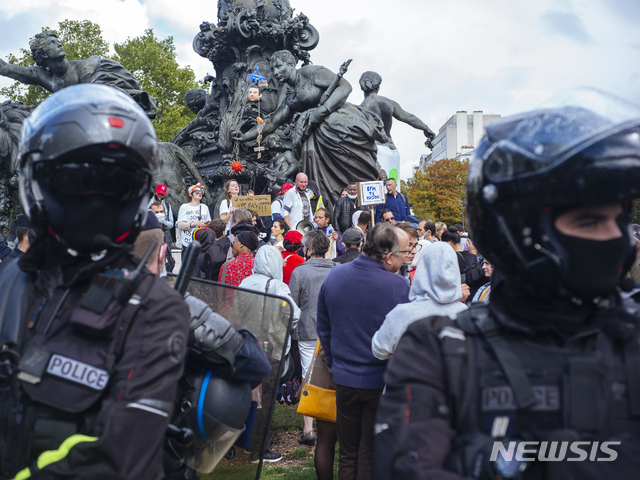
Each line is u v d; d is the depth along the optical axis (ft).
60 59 61.77
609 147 4.06
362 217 28.76
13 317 5.58
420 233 29.37
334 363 12.87
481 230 4.59
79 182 5.54
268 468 17.35
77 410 5.16
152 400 5.18
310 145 62.34
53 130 5.56
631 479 3.86
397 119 67.97
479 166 4.56
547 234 4.22
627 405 4.08
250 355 7.34
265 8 66.49
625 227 4.36
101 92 5.87
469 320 4.58
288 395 19.99
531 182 4.17
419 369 4.47
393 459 4.17
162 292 5.56
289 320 9.62
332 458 14.05
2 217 57.11
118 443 4.98
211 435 7.23
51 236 5.72
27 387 5.23
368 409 12.60
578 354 4.20
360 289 12.67
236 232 22.75
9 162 56.90
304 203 35.91
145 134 5.87
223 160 61.98
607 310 4.37
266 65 66.23
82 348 5.31
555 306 4.33
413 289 11.39
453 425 4.35
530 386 4.16
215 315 7.26
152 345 5.31
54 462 4.96
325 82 62.75
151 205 37.91
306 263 19.38
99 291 5.37
